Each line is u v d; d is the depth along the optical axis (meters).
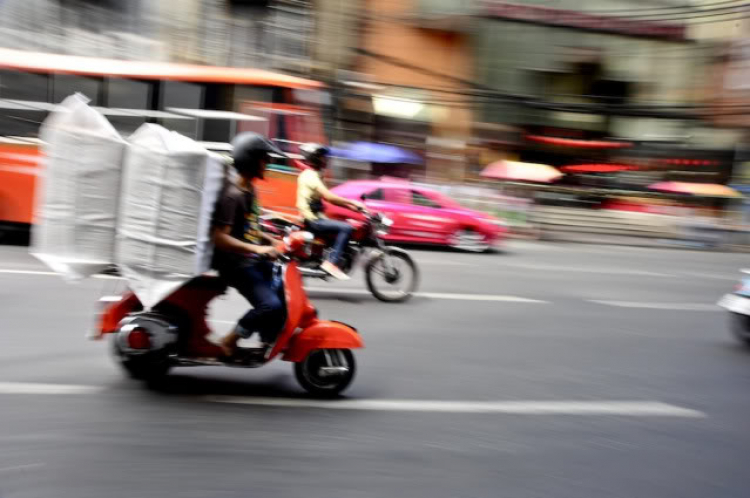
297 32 21.95
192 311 4.62
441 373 5.52
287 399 4.64
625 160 25.42
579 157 25.34
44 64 11.30
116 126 11.66
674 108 24.39
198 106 11.89
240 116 11.97
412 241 13.70
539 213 18.98
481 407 4.78
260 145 4.54
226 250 4.47
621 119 25.81
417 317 7.50
